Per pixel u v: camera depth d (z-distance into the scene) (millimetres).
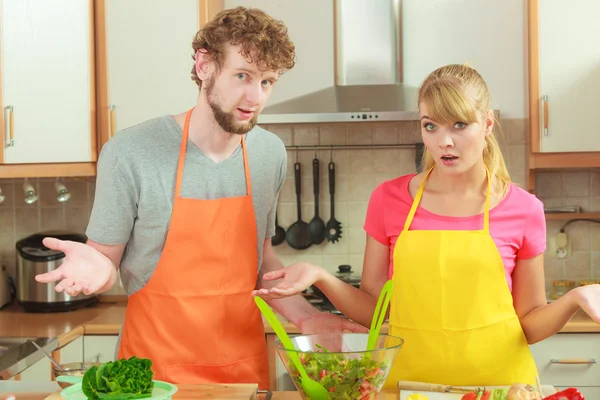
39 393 1452
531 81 2975
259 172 1801
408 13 3234
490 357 1591
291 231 3354
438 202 1681
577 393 1194
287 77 3199
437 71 1630
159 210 1707
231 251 1747
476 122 1541
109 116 3037
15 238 3432
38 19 3006
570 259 3285
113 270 1651
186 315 1706
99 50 3041
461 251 1610
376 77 3158
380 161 3336
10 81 3000
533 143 2984
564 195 3285
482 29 3211
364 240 3346
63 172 3035
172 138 1733
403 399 1386
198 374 1709
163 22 3037
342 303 1696
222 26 1558
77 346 2809
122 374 1182
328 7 3203
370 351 1242
